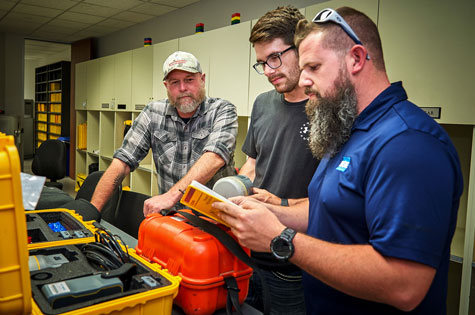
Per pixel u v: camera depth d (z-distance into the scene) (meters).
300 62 0.83
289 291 1.28
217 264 0.87
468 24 1.63
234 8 3.73
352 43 0.77
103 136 5.26
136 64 4.24
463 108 1.67
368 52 0.78
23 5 4.57
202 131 1.79
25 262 0.57
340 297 0.82
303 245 0.74
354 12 0.79
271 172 1.41
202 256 0.84
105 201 1.70
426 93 1.79
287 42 1.25
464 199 2.12
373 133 0.76
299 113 1.34
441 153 0.66
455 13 1.67
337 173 0.81
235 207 0.80
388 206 0.66
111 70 4.82
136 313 0.73
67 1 4.34
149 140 1.87
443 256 0.74
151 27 5.00
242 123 3.35
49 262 0.87
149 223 1.01
